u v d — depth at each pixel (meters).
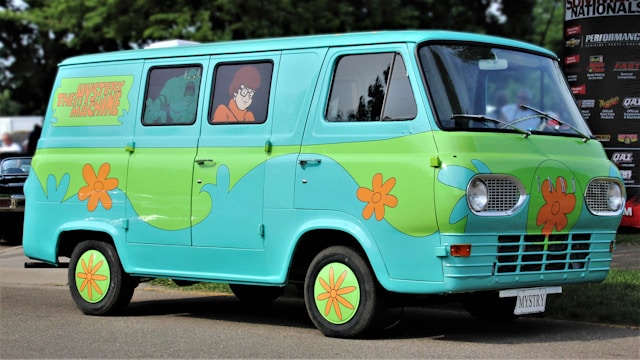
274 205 7.84
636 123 12.23
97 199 9.13
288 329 8.31
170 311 9.62
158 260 8.71
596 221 7.66
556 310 8.48
